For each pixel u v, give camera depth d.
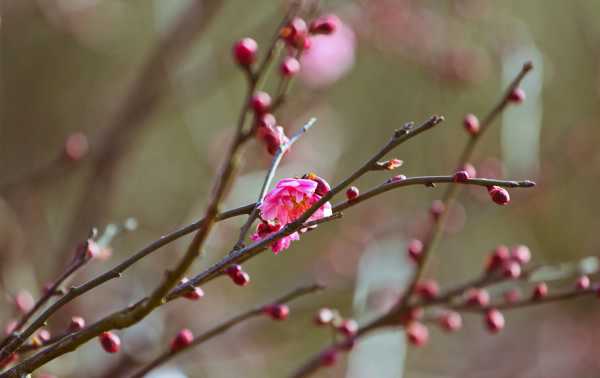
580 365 12.15
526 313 12.53
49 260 8.33
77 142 6.69
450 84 9.02
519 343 12.25
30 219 7.98
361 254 9.18
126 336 7.10
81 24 10.19
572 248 12.12
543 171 10.26
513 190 10.14
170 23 8.34
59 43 11.38
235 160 2.77
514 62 8.57
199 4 8.16
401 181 2.97
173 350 3.93
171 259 8.37
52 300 4.42
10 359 3.37
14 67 11.30
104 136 7.90
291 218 3.01
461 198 9.80
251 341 8.60
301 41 3.59
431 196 10.64
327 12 8.00
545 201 11.02
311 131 8.91
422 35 8.91
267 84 8.17
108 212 8.05
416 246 4.90
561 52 12.46
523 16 12.12
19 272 6.89
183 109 8.59
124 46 11.36
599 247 12.15
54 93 11.38
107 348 3.40
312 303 8.40
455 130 10.86
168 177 11.02
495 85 10.70
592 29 12.48
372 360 6.97
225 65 8.61
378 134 11.34
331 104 10.75
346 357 8.80
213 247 7.36
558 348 12.25
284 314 3.98
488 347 12.15
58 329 7.36
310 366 4.85
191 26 8.10
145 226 10.30
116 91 11.13
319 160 9.01
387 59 9.73
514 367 12.05
